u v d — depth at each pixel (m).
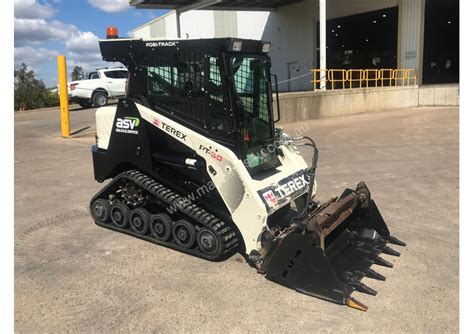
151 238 4.74
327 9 26.33
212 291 3.67
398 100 18.75
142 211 4.76
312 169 4.55
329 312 3.31
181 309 3.39
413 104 19.42
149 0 22.66
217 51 4.03
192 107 4.33
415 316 3.23
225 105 4.10
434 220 5.17
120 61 4.65
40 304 3.51
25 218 5.64
